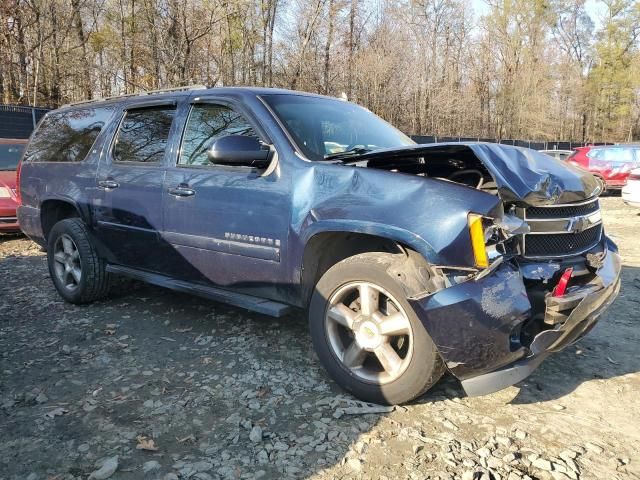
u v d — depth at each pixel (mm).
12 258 7391
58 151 5398
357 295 3340
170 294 5488
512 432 2949
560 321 2996
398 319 3033
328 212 3199
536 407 3229
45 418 3113
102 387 3494
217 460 2719
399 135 4590
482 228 2775
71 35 25562
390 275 2990
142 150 4512
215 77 24562
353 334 3252
